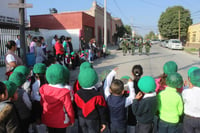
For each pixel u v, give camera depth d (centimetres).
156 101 265
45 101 261
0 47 1105
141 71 344
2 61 1086
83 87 269
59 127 260
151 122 273
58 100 255
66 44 967
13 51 423
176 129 270
